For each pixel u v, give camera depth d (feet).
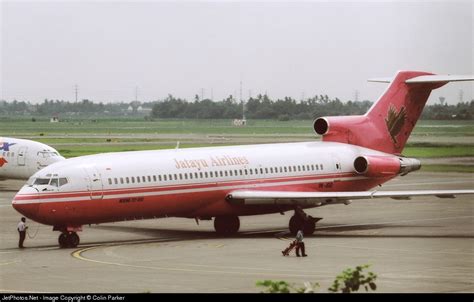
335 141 612.70
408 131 637.71
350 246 498.28
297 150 588.50
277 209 561.84
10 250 488.44
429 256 458.50
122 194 504.84
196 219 556.51
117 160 513.45
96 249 489.26
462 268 418.31
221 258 453.17
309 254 467.11
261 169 563.48
